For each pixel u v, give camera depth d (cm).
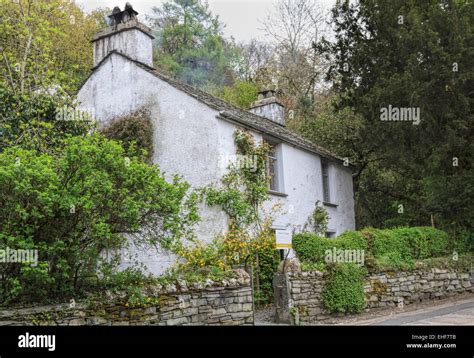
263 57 3625
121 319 730
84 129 1273
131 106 1557
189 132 1463
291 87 3167
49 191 642
